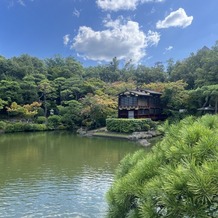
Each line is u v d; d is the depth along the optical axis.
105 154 16.78
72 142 22.59
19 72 45.56
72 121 34.09
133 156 3.18
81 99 36.41
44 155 16.27
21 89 38.28
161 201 1.88
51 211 7.71
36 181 10.60
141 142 22.16
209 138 2.05
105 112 31.94
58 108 37.09
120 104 32.31
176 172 1.88
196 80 33.34
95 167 13.07
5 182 10.46
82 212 7.65
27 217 7.34
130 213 2.35
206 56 35.56
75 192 9.31
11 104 35.16
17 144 21.16
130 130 26.67
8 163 13.88
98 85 41.62
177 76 39.81
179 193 1.79
